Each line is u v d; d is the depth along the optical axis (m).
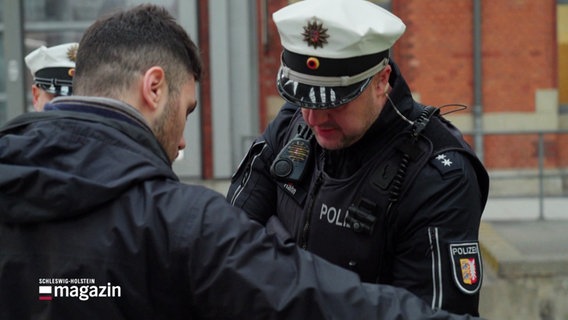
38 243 1.43
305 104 1.82
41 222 1.42
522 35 8.62
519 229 6.41
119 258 1.39
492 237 5.90
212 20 7.51
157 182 1.45
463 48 8.62
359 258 1.93
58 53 2.91
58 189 1.37
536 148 7.46
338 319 1.39
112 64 1.51
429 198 1.85
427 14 8.59
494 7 8.60
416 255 1.86
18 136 1.43
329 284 1.42
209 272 1.39
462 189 1.87
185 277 1.40
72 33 7.53
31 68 2.98
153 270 1.40
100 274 1.39
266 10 8.14
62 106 1.49
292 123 2.25
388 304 1.42
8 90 7.52
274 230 2.11
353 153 1.96
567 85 8.72
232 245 1.40
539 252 5.41
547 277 5.02
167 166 1.49
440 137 1.93
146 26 1.55
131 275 1.39
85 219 1.41
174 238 1.39
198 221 1.41
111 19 1.56
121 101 1.50
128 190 1.42
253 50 7.76
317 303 1.39
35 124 1.46
